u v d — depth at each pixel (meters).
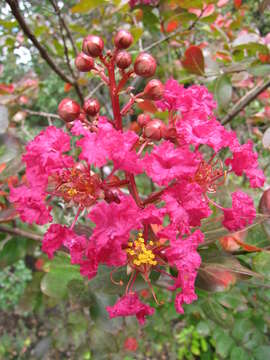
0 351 0.47
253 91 0.24
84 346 0.30
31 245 0.23
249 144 0.13
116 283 0.13
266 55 0.21
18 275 0.54
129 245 0.13
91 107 0.13
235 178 0.32
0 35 0.28
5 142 0.19
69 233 0.12
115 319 0.19
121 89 0.13
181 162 0.11
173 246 0.12
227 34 0.30
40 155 0.12
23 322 0.54
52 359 0.38
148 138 0.13
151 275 0.14
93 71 0.13
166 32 0.27
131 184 0.13
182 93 0.13
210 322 0.26
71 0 0.33
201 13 0.25
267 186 0.21
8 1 0.17
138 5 0.27
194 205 0.11
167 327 0.32
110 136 0.11
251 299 0.24
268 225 0.15
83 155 0.11
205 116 0.13
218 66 0.23
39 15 0.28
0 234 0.23
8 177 0.18
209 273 0.14
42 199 0.12
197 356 0.44
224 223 0.13
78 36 0.31
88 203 0.13
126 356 0.28
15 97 0.29
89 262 0.12
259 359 0.24
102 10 0.27
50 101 0.46
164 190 0.13
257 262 0.16
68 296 0.18
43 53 0.21
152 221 0.12
